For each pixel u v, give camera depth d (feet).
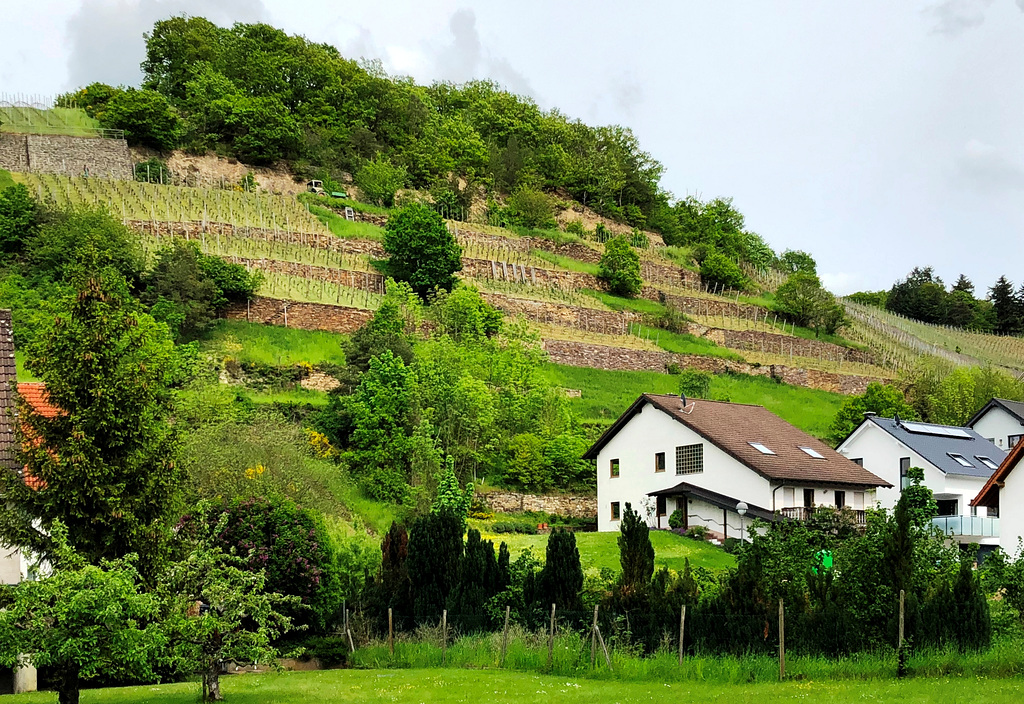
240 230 254.88
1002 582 76.79
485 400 171.83
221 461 116.37
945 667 65.10
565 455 176.65
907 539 70.69
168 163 305.12
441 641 84.17
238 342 197.88
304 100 393.29
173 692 68.33
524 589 88.33
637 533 81.97
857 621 69.87
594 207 427.33
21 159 271.90
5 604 54.54
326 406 169.07
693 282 345.51
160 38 401.90
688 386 228.63
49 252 193.77
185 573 62.59
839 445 180.75
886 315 394.73
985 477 170.19
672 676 69.51
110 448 62.90
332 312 215.92
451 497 144.46
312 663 87.35
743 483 148.25
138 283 202.49
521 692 63.98
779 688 61.67
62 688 56.24
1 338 81.20
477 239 314.35
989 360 363.56
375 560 106.32
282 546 93.61
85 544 61.00
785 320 327.26
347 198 321.32
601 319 274.77
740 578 74.69
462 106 487.20
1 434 75.51
